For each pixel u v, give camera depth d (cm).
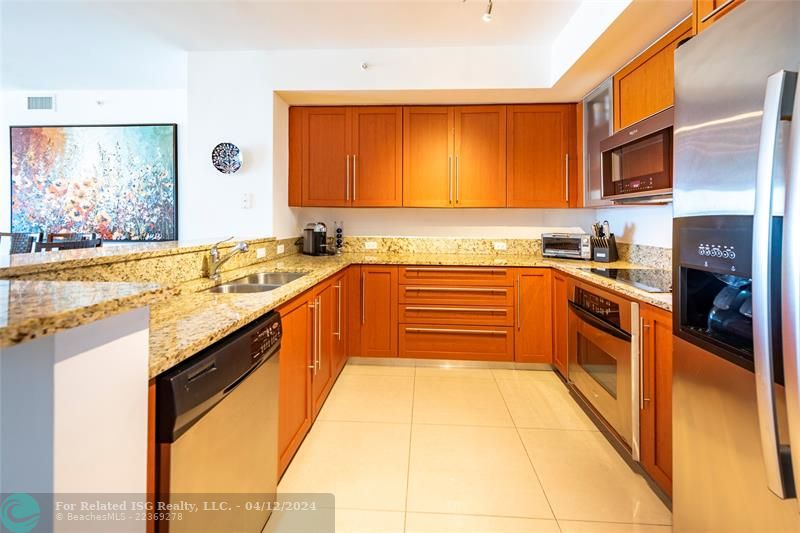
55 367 56
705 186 97
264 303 133
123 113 367
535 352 285
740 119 85
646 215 253
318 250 308
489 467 170
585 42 207
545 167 296
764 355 76
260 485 126
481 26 236
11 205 373
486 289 286
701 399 103
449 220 342
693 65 101
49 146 368
